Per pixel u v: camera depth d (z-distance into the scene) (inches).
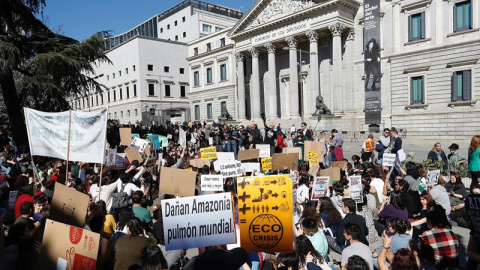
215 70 2346.2
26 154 605.3
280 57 1925.4
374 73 1360.7
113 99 3110.2
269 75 1797.5
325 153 699.4
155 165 577.3
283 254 189.9
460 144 1124.5
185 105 3038.9
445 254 210.8
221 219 187.2
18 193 306.5
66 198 226.4
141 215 290.2
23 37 773.3
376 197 395.2
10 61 663.8
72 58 729.6
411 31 1323.8
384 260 219.0
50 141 366.9
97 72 3326.8
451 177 404.2
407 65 1332.4
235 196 245.1
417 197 361.1
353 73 1546.5
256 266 211.9
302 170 468.4
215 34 2367.1
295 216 318.7
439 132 1248.2
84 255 176.4
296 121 1644.9
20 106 806.5
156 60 2856.8
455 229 376.2
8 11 737.6
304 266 205.9
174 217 181.6
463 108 1190.3
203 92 2453.2
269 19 1774.1
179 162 516.4
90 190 363.9
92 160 335.3
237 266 128.3
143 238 205.8
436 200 326.6
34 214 278.1
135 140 598.9
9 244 208.5
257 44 1840.6
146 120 2281.0
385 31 1401.3
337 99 1501.0
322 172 442.6
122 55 2960.1
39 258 176.1
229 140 877.8
